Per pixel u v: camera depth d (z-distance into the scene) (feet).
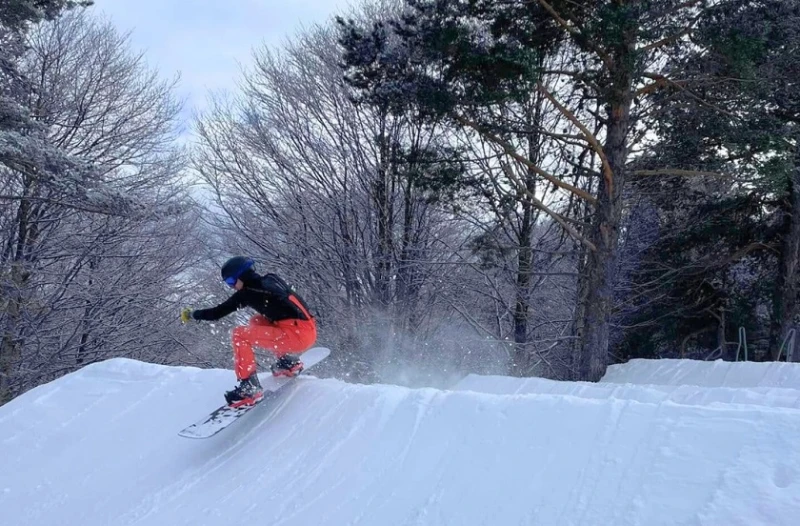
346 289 65.41
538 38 42.47
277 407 19.70
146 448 20.36
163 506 16.92
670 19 37.73
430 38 39.83
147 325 64.13
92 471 20.22
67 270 60.90
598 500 11.19
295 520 14.17
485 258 54.44
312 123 66.54
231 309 19.03
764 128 42.16
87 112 61.46
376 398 17.37
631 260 62.54
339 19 46.65
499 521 11.74
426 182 47.75
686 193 61.93
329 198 65.05
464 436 14.39
